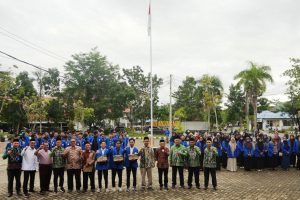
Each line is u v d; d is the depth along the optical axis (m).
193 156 13.61
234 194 12.43
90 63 56.28
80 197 12.07
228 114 68.12
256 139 20.22
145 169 13.56
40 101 47.53
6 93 42.78
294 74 24.05
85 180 13.09
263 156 19.39
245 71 39.00
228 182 15.20
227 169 19.14
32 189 13.07
